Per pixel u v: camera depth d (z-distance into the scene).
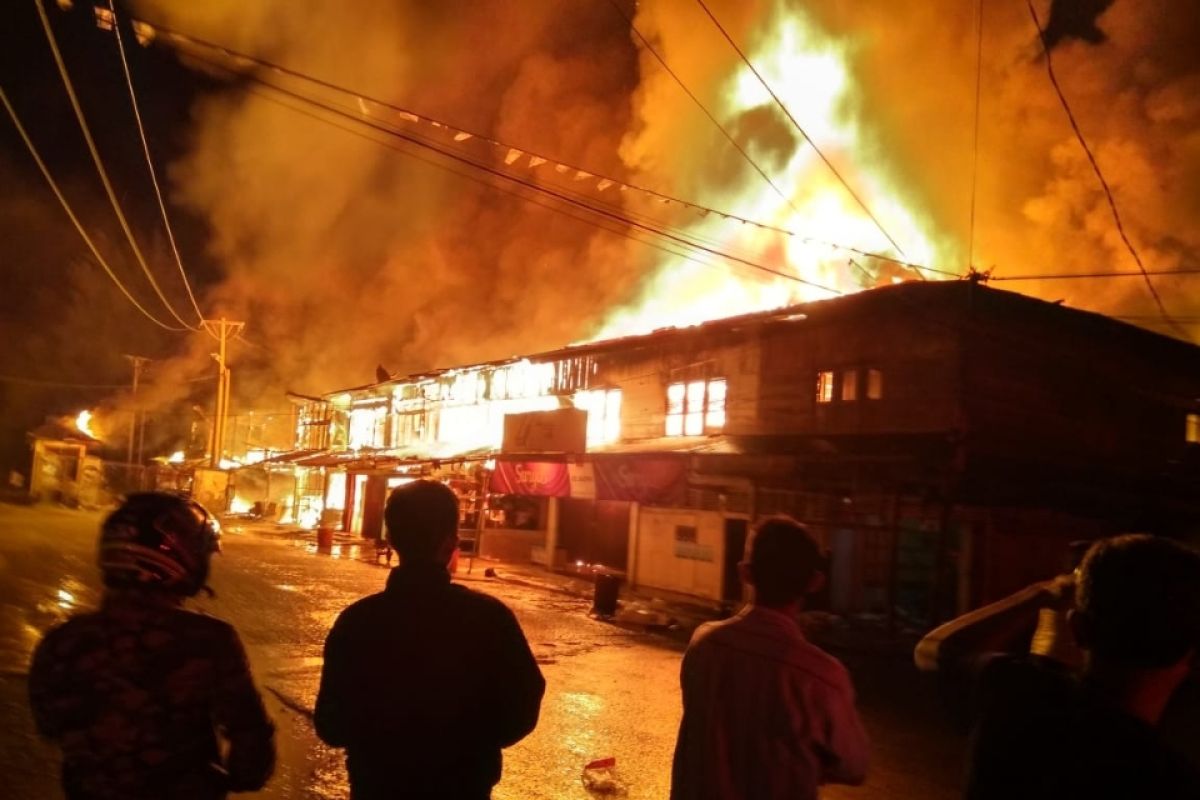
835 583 18.41
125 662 2.50
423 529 3.04
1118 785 1.75
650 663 12.88
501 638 2.98
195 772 2.55
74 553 21.16
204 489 40.56
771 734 2.74
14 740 7.01
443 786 2.86
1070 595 2.54
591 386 25.41
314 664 11.05
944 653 2.45
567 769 7.56
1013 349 16.88
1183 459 19.64
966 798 2.02
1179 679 1.86
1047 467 16.58
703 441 20.69
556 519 25.97
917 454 15.63
